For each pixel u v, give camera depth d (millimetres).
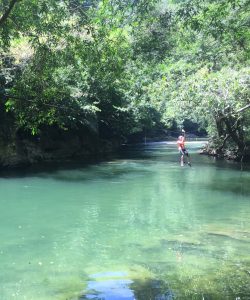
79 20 9672
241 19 11633
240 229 10930
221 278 7316
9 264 8188
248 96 21094
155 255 8719
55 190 16812
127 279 7332
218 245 9430
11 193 15977
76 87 24703
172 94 24031
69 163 26875
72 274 7621
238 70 21453
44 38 10695
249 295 6520
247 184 19016
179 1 11406
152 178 20703
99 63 10047
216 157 32875
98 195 15906
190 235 10367
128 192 16672
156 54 12812
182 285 6984
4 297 6547
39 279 7367
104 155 33469
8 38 9109
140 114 38656
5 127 23453
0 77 19188
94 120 34719
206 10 10266
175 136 63375
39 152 27266
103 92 28391
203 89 22672
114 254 8812
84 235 10336
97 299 6445
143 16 11398
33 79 8820
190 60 18047
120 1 10672
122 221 11859
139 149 41156
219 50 15219
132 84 17688
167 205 14195
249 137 30047
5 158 23266
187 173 22750
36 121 9195
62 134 30812
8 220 11844
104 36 10195
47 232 10617
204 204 14414
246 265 8031
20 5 8711
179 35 13781
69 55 9477
